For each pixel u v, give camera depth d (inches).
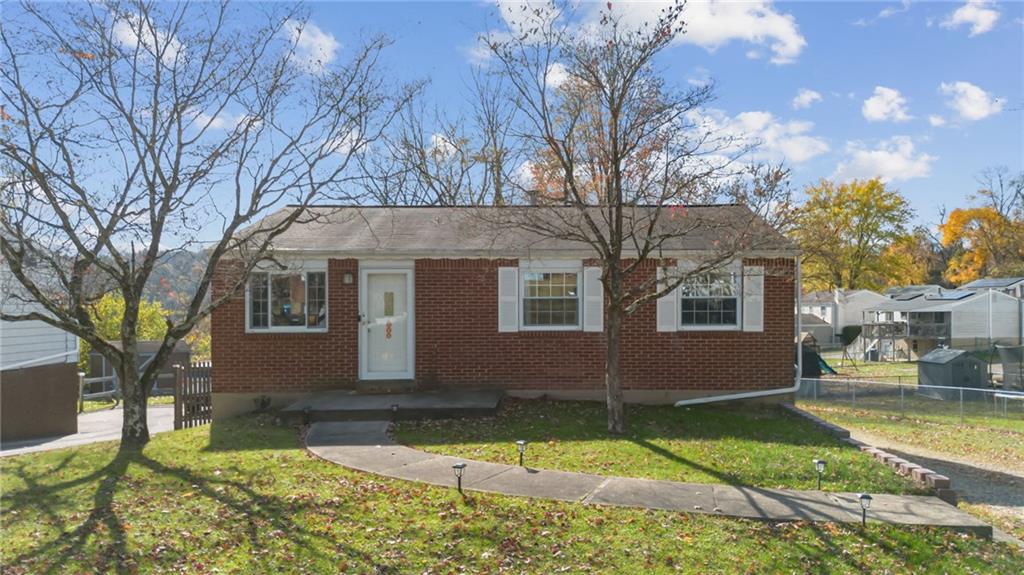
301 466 358.3
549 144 483.2
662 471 358.6
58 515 278.5
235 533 260.2
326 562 238.4
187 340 1234.0
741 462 376.8
